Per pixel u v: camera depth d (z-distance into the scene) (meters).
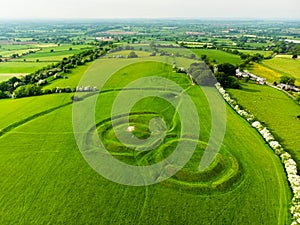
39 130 66.69
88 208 44.72
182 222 42.72
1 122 71.44
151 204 45.69
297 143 65.56
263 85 114.44
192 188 49.00
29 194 47.44
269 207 45.88
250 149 61.56
